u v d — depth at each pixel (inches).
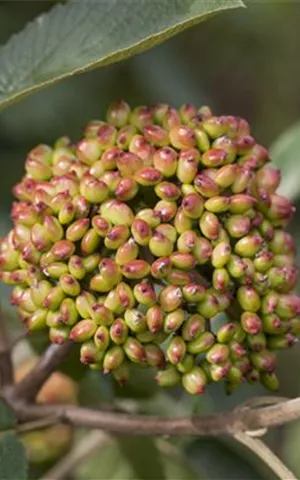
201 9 16.5
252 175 16.7
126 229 16.3
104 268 16.2
